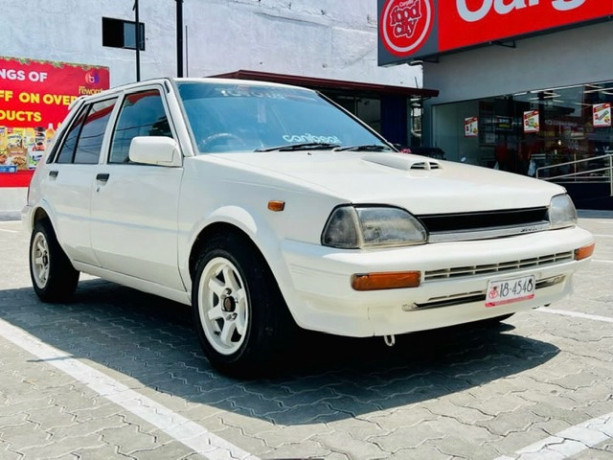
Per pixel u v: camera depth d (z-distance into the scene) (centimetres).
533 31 1515
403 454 262
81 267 519
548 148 1647
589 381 348
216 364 363
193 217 376
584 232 392
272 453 264
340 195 310
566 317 489
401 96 1984
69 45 1731
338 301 301
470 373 363
